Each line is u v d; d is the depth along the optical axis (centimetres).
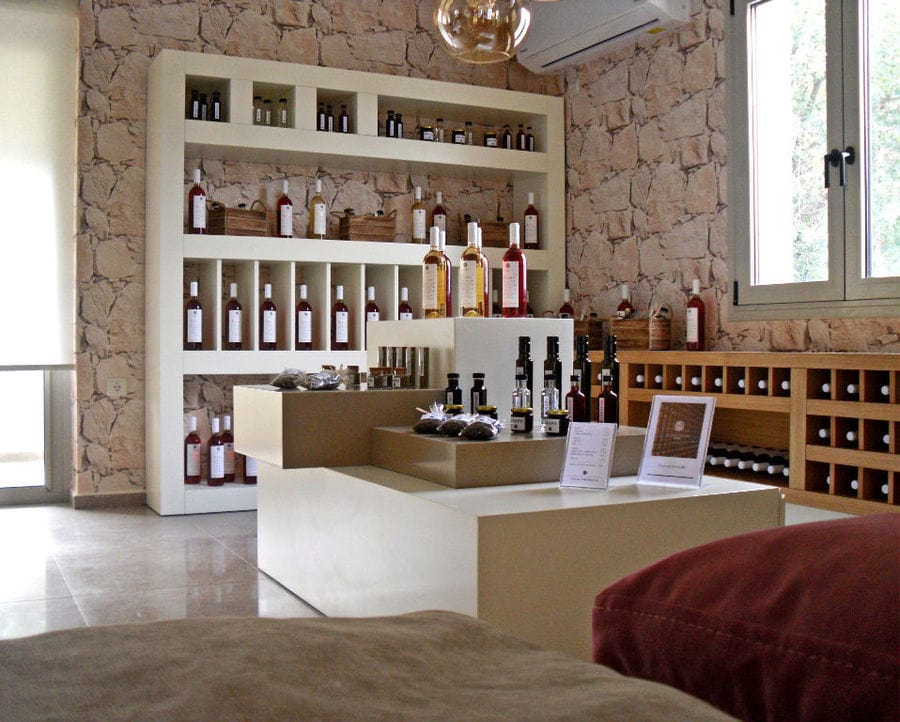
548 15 557
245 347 525
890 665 74
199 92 508
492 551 215
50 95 502
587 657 228
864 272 399
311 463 305
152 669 70
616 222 554
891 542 86
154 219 495
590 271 579
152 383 501
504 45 241
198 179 504
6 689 67
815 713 79
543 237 599
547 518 222
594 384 512
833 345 414
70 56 505
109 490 512
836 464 358
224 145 496
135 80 510
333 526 302
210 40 525
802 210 432
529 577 220
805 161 429
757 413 432
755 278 457
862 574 82
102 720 61
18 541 426
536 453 268
